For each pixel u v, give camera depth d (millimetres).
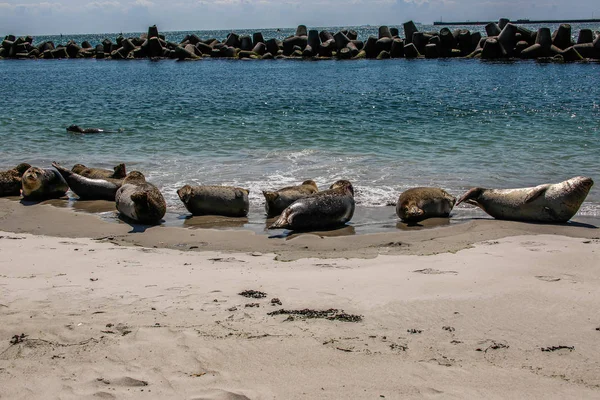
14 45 76938
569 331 5004
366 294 6016
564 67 43719
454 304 5668
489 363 4457
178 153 16266
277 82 38000
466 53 57656
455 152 15719
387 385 4105
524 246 8258
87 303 5773
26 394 4035
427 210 10305
